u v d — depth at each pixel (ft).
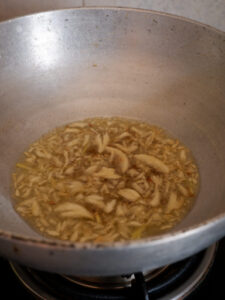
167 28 1.21
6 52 1.19
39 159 1.21
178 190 1.10
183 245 0.65
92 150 1.25
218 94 1.18
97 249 0.60
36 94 1.28
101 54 1.30
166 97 1.30
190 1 1.32
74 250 0.60
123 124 1.34
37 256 0.64
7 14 1.37
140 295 0.84
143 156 1.22
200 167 1.17
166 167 1.18
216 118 1.18
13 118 1.23
